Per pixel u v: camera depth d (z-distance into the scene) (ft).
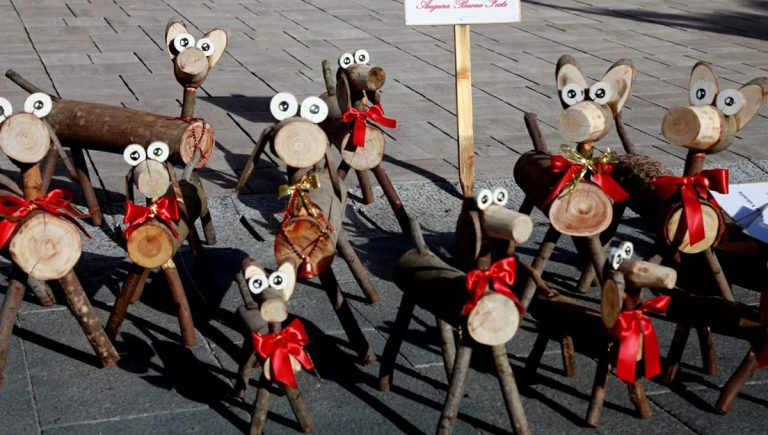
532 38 42.75
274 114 15.55
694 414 15.26
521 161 17.49
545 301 15.37
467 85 23.41
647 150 27.81
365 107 19.53
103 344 15.85
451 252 21.12
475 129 29.27
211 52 21.54
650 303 14.01
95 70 34.40
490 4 23.12
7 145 14.62
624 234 22.58
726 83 35.17
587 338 14.71
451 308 13.80
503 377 13.64
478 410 15.14
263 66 36.14
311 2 49.93
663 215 16.31
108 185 23.90
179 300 16.66
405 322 15.26
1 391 15.17
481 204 13.15
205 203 19.67
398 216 20.83
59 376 15.71
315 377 15.97
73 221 15.76
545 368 16.51
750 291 19.83
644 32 44.68
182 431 14.34
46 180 20.68
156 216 15.88
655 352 14.05
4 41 38.50
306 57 37.83
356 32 42.91
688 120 16.12
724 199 18.38
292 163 15.26
